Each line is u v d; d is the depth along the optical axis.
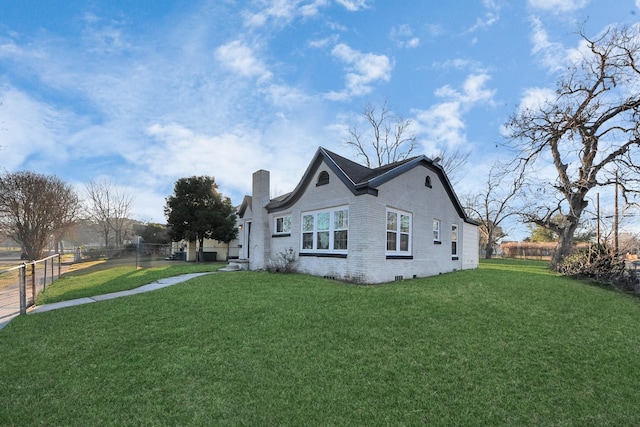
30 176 27.05
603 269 12.30
